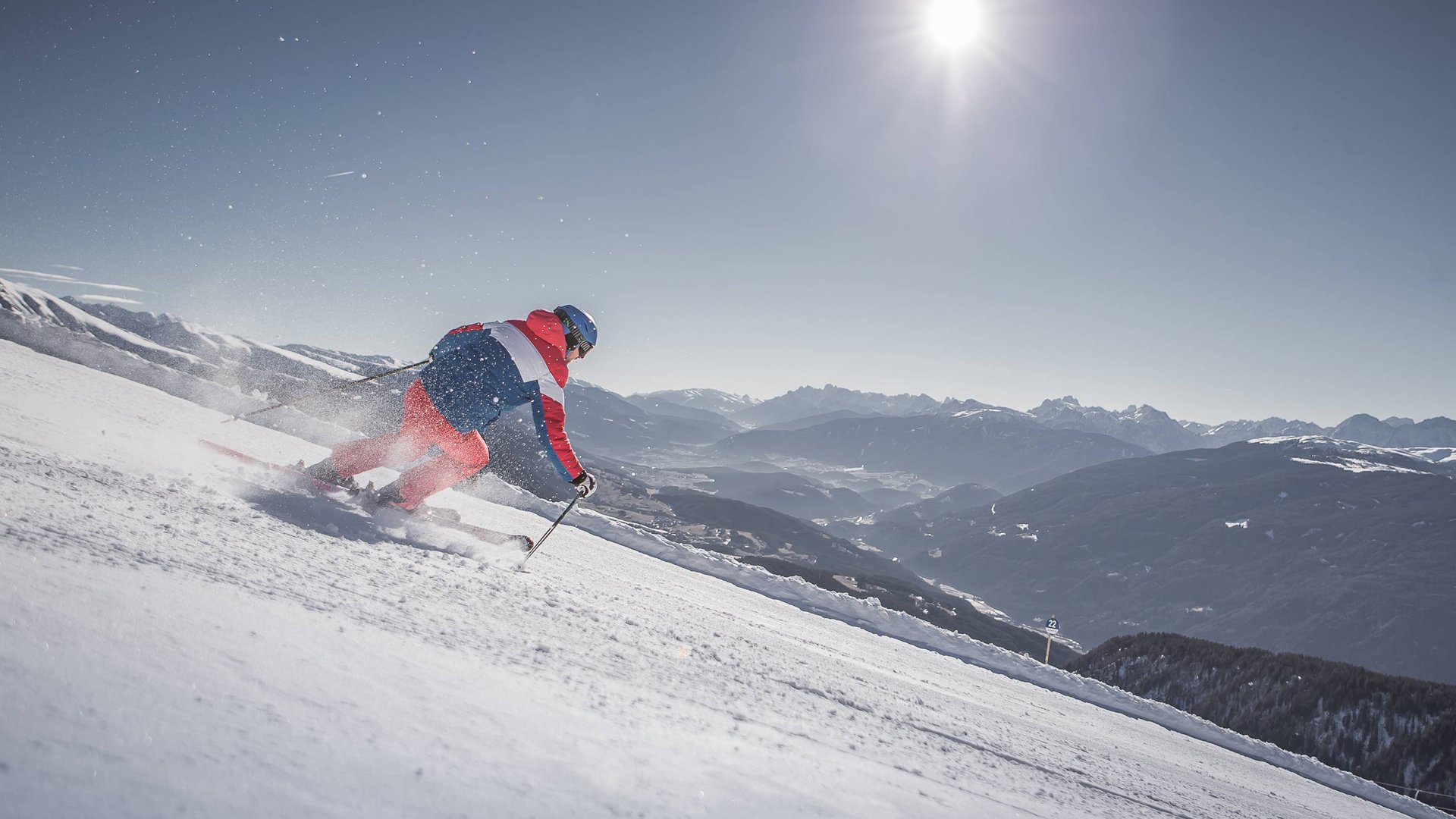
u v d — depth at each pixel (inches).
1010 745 170.9
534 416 168.6
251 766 31.9
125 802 24.8
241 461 170.2
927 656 492.1
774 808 53.4
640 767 52.3
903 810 67.1
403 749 40.3
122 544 68.4
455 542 159.9
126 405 271.3
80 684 34.1
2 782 23.0
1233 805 220.4
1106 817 110.0
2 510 65.6
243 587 67.7
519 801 38.7
